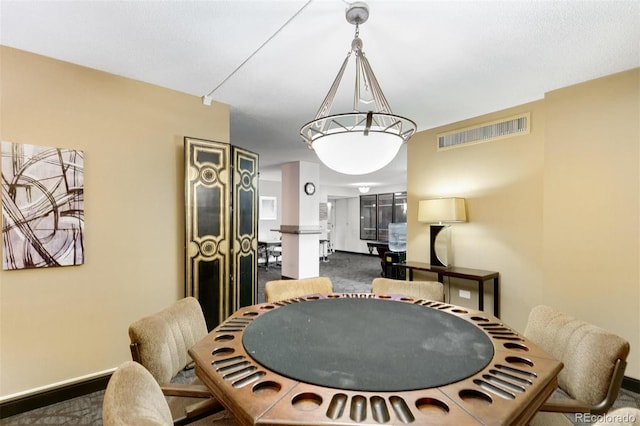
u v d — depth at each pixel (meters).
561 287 2.75
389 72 2.47
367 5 1.68
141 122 2.62
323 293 2.41
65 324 2.27
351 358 1.20
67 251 2.25
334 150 1.47
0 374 2.04
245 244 3.39
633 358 2.40
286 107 3.29
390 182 9.62
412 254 4.18
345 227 12.40
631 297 2.42
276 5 1.70
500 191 3.33
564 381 1.43
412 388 1.00
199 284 2.87
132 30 1.92
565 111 2.74
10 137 2.08
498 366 1.15
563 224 2.75
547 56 2.23
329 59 2.28
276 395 0.97
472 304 3.60
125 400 0.84
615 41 2.03
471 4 1.68
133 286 2.57
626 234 2.44
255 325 1.56
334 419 0.85
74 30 1.91
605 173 2.54
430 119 3.62
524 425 0.94
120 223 2.51
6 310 2.06
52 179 2.20
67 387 2.25
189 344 1.68
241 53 2.20
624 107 2.45
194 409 1.22
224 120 3.16
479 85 2.71
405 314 1.74
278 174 8.44
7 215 2.05
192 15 1.77
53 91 2.23
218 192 2.99
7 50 2.07
